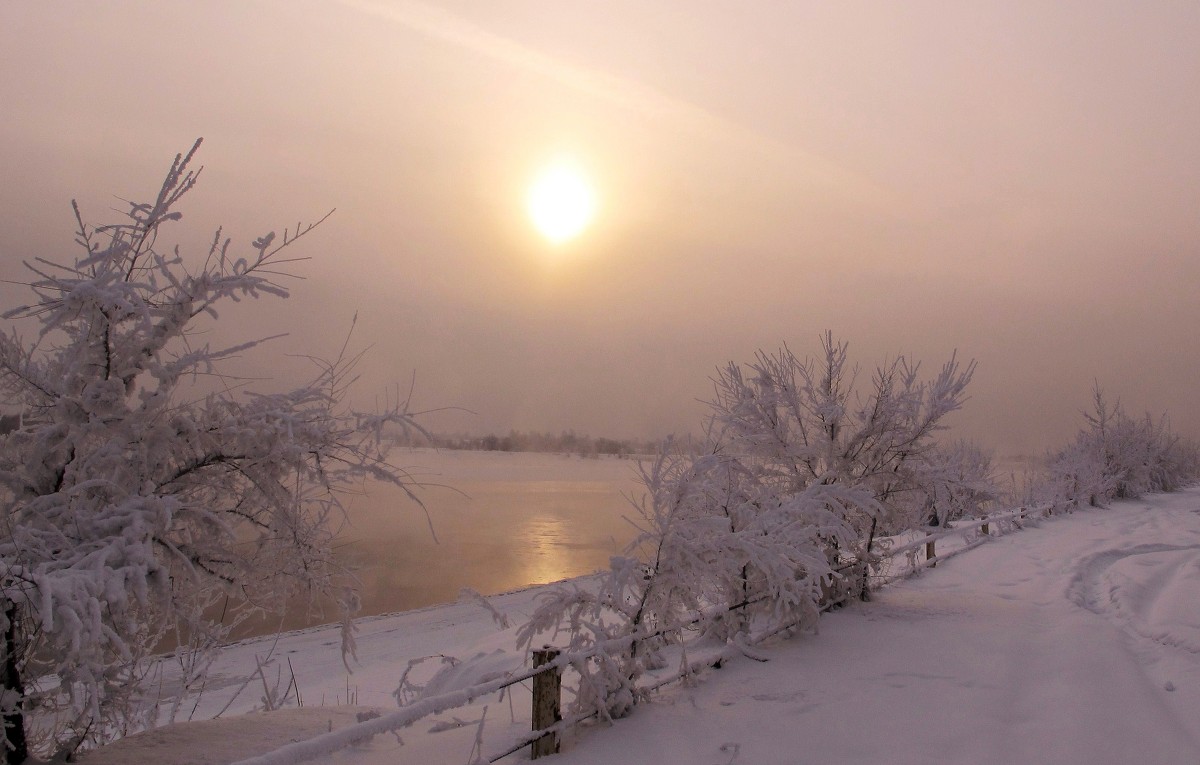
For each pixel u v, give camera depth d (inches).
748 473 304.8
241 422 186.2
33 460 175.5
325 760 193.2
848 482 387.5
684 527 245.4
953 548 649.6
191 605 198.8
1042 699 240.5
